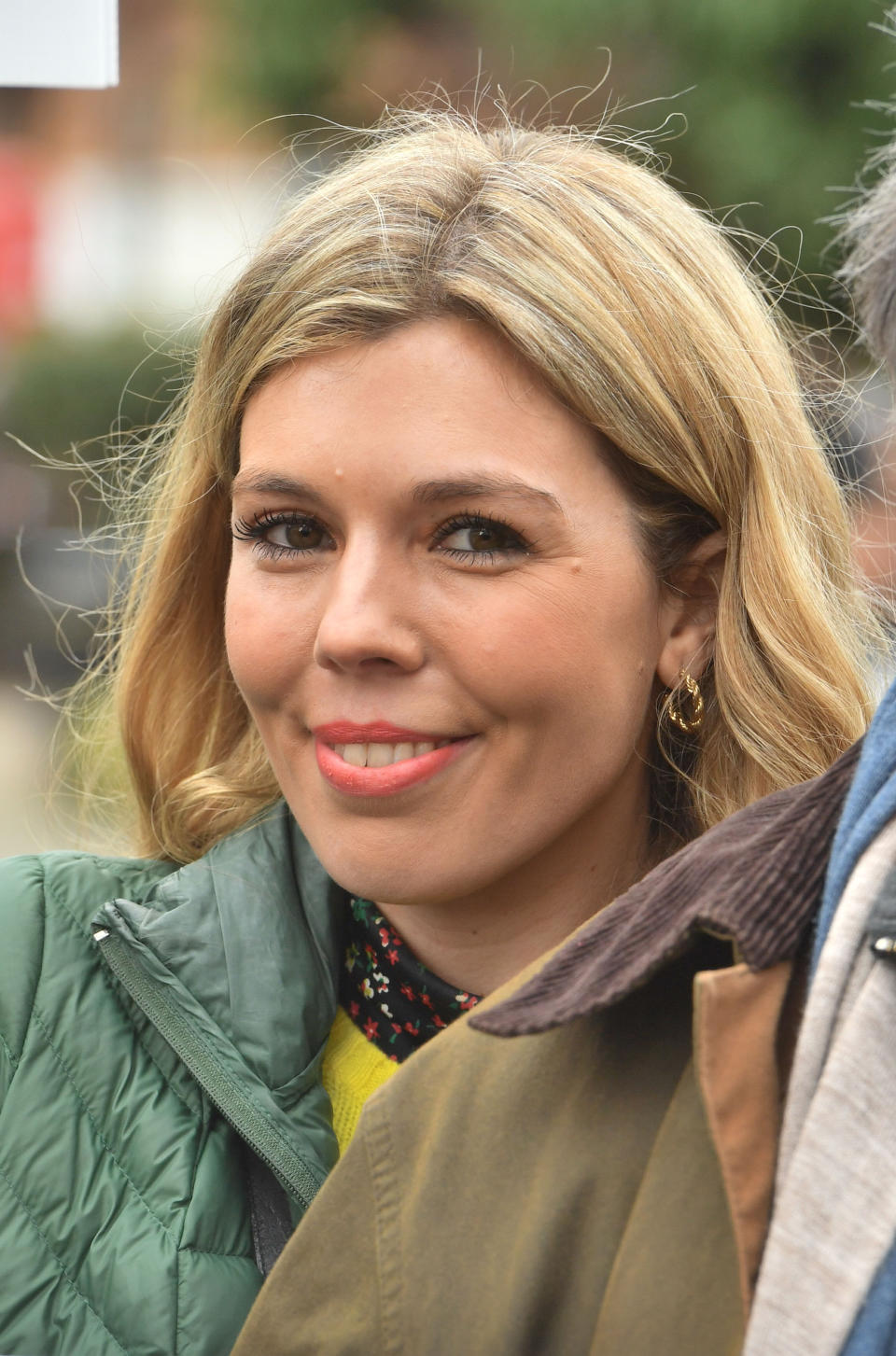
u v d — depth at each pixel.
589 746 3.91
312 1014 4.21
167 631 4.89
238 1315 3.81
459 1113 3.26
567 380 3.76
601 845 4.21
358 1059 4.28
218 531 4.74
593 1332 2.94
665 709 4.27
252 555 4.00
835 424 5.43
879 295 3.04
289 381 3.84
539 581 3.78
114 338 24.62
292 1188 3.92
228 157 23.47
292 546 3.97
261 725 4.09
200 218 27.00
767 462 4.21
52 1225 3.90
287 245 4.01
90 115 29.89
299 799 4.08
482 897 4.12
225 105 21.83
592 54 18.12
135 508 5.58
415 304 3.73
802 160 17.25
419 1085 3.38
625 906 3.21
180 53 28.55
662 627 4.21
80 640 20.80
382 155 4.29
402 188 3.97
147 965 4.11
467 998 4.18
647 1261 2.87
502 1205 3.12
